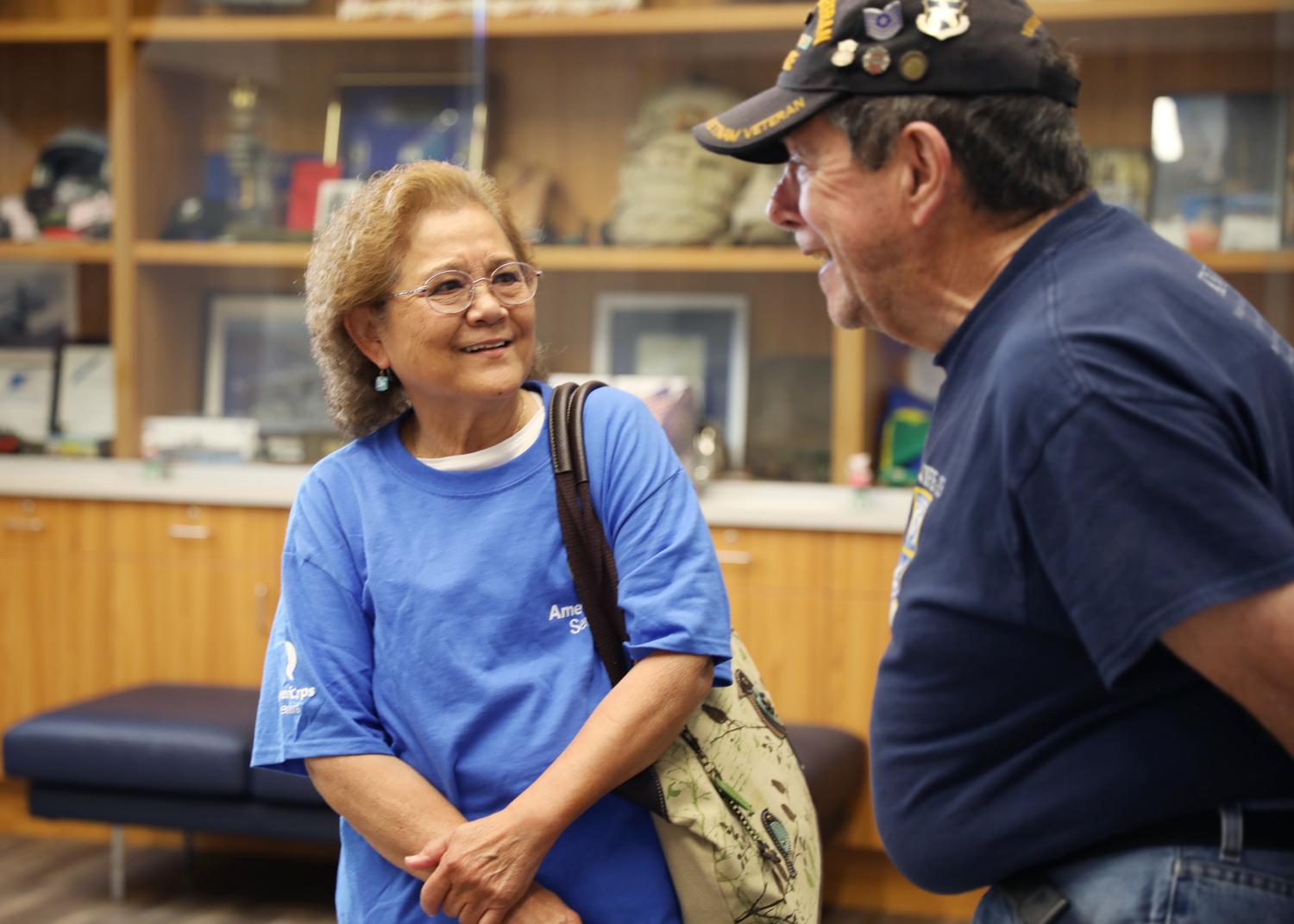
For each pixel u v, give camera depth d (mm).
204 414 4164
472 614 1363
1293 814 1029
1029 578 1031
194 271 4184
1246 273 3529
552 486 1394
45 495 3723
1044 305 1034
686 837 1331
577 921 1322
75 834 3768
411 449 1467
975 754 1108
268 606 3596
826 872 3340
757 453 3844
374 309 1401
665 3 3857
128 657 3697
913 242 1121
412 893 1375
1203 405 953
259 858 3602
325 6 4059
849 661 3295
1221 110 3564
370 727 1400
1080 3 3443
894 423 3654
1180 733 1033
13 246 4047
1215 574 918
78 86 4250
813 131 1151
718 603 1354
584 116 4043
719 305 3914
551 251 3781
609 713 1307
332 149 4125
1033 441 983
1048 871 1104
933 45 1082
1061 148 1092
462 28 3812
